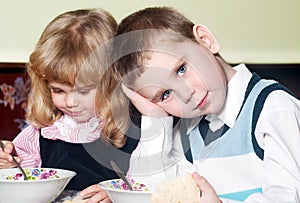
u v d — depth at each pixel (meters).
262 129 1.02
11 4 1.96
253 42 2.08
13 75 1.91
